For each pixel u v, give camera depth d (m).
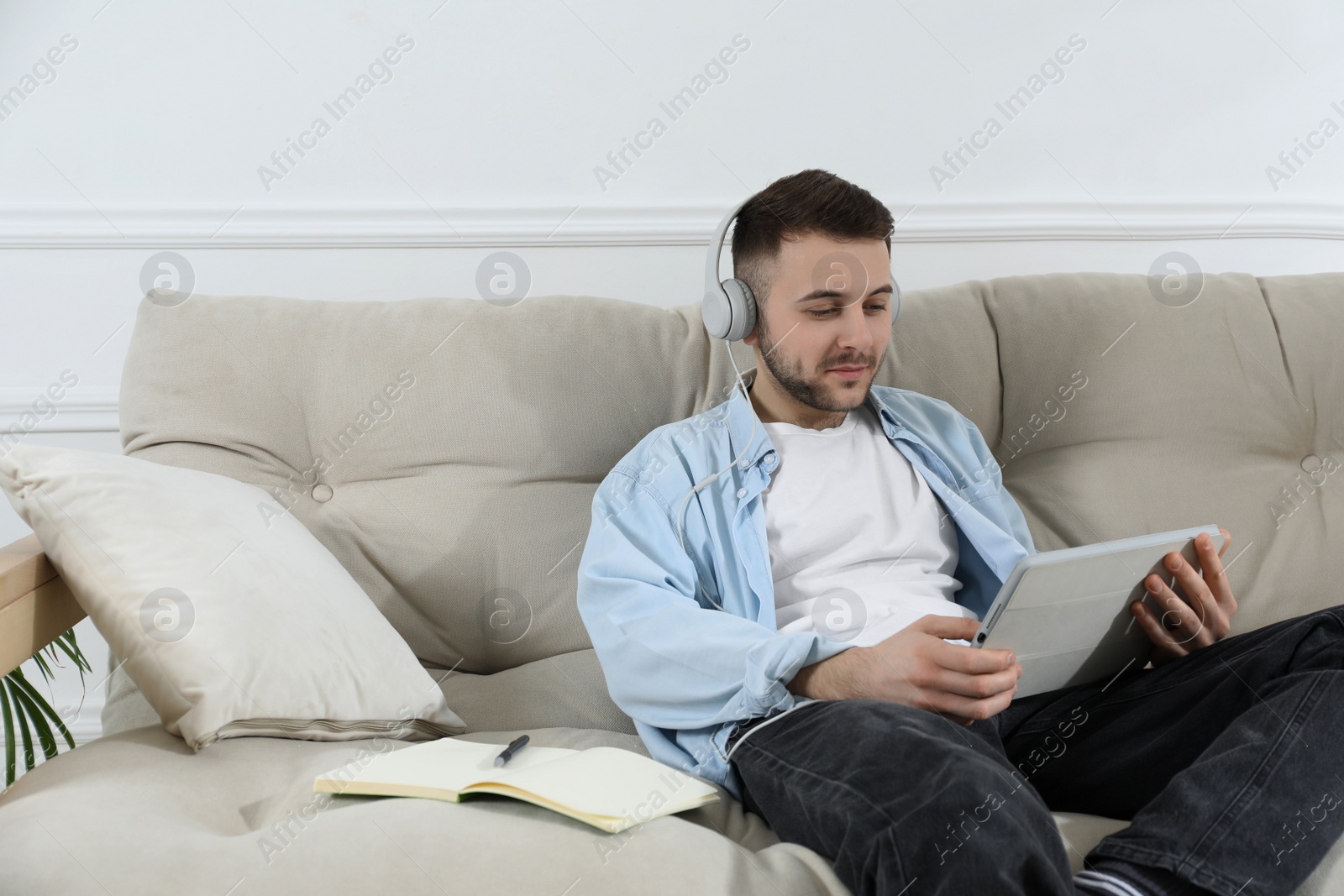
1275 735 0.72
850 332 1.06
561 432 1.26
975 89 1.75
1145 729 0.90
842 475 1.13
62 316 1.65
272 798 0.81
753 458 1.10
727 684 0.88
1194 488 1.26
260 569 0.96
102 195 1.63
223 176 1.66
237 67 1.64
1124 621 0.95
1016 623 0.85
